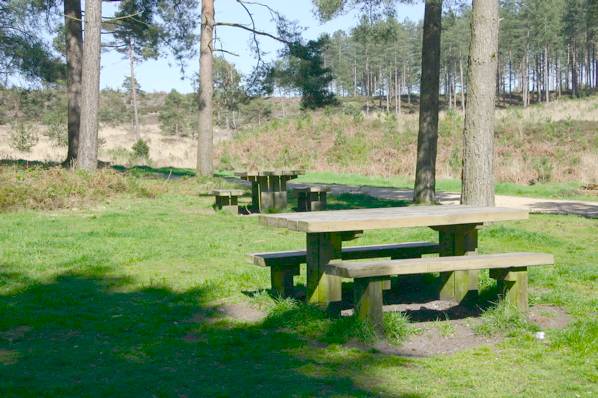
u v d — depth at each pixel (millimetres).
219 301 6816
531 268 8234
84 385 4238
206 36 21938
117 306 6551
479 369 4648
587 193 21375
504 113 48438
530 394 4117
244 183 21859
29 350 5066
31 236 10602
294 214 6453
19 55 24203
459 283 6934
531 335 5449
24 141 37094
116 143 53438
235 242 10461
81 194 15359
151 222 12664
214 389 4176
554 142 35406
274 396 4047
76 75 22953
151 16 26641
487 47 11078
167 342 5281
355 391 4160
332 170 33531
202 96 22031
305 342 5324
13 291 7098
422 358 4973
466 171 11289
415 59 112125
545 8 83875
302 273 8227
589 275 7738
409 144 36969
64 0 22828
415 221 5930
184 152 39938
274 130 42250
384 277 5559
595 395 4082
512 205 17516
